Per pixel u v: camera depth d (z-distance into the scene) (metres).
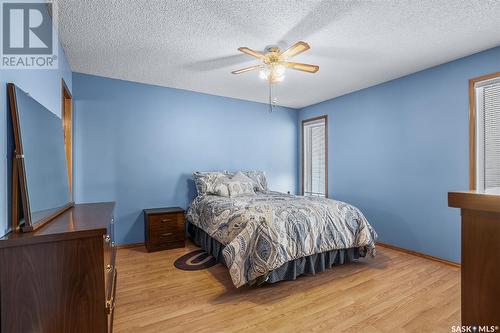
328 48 2.66
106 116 3.53
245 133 4.71
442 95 3.04
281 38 2.46
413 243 3.33
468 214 0.60
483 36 2.41
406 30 2.31
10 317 1.12
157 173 3.88
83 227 1.31
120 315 1.96
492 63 2.64
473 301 0.59
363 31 2.33
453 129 2.94
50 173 1.68
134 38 2.46
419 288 2.38
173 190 4.01
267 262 2.24
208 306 2.09
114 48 2.66
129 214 3.68
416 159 3.30
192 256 3.26
